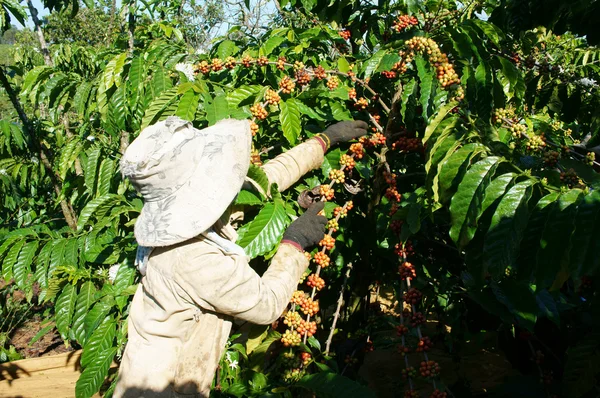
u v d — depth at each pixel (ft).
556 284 5.00
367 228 8.93
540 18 8.79
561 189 5.43
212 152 5.79
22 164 12.52
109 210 9.02
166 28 10.67
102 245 9.46
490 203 5.49
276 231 6.80
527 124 8.50
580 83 10.18
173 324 5.61
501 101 8.21
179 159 5.51
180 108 7.64
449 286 8.70
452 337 9.93
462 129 6.52
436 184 6.02
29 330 17.08
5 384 12.48
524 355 8.91
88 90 9.62
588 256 4.74
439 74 6.97
